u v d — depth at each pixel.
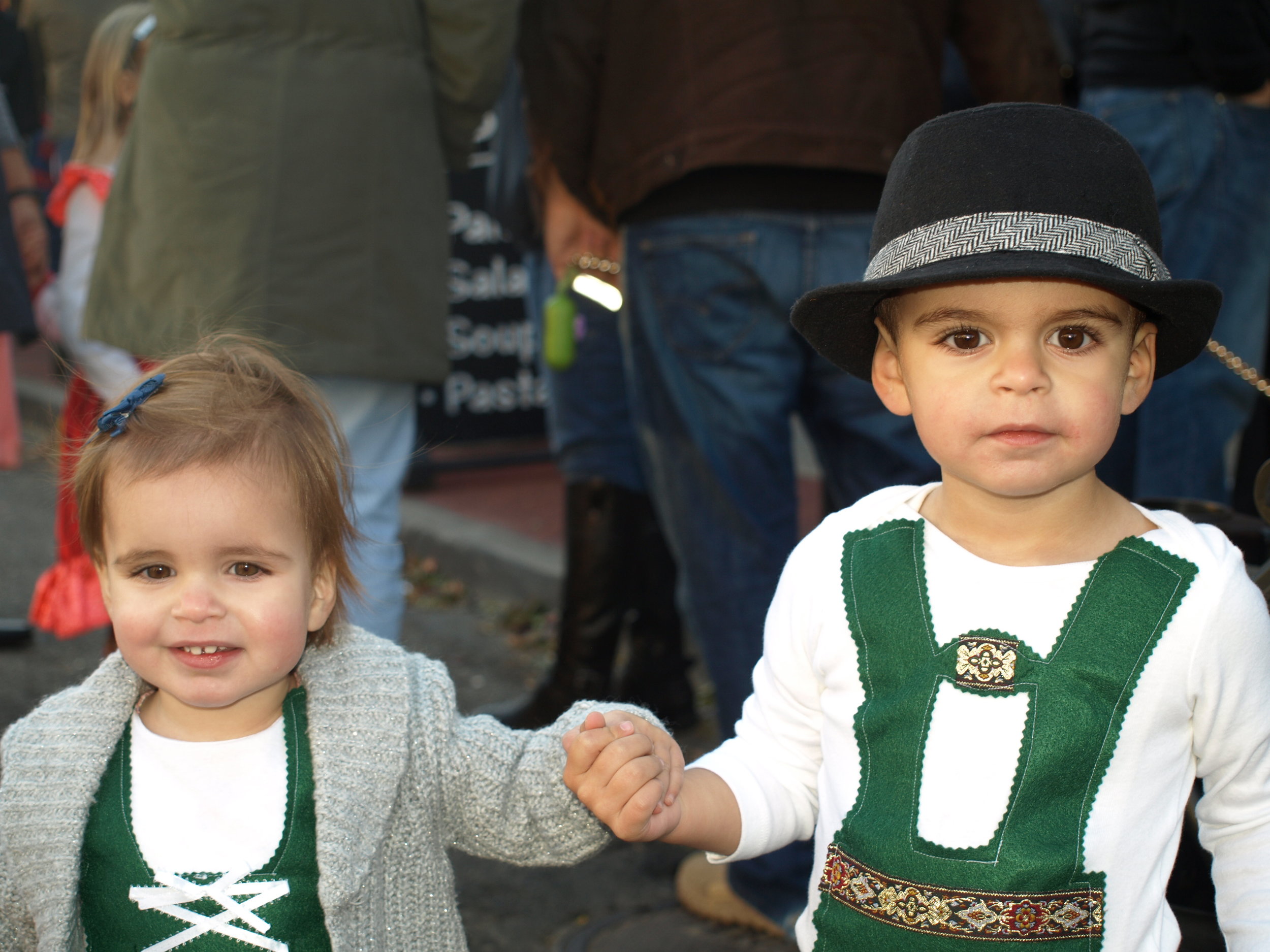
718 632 2.66
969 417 1.28
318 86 2.77
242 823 1.43
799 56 2.47
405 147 2.86
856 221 2.56
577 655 3.73
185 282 2.76
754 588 2.64
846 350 1.49
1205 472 3.32
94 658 4.40
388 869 1.48
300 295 2.76
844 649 1.39
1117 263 1.24
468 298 6.54
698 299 2.58
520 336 6.68
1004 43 2.69
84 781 1.43
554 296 3.72
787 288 2.56
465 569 5.31
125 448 1.41
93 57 3.70
